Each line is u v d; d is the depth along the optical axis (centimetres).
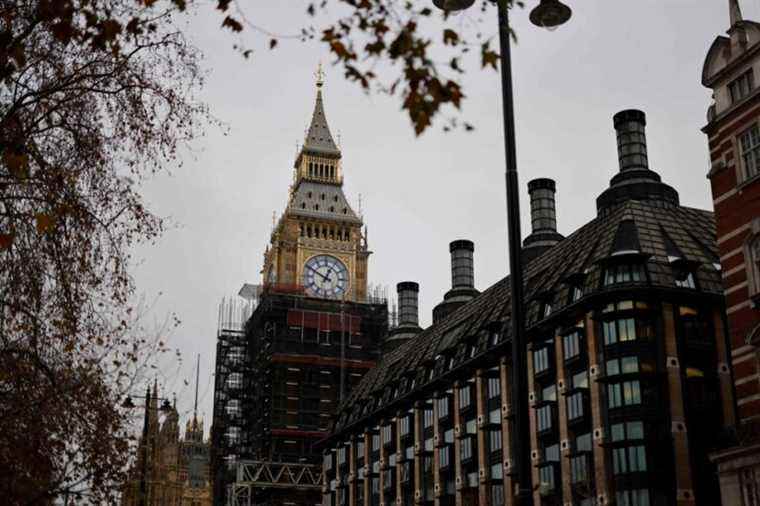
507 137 1872
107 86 2109
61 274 2041
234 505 10812
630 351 6078
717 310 6294
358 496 10206
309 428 12788
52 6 1484
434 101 1079
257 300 15088
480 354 7656
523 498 1689
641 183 7962
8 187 2025
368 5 1117
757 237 4141
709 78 4509
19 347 2036
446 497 8088
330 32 1122
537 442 6756
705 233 7056
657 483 5766
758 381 3994
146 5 1493
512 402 7238
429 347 9700
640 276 6291
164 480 6475
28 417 1970
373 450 10000
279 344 13112
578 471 6203
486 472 7406
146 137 2112
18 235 1989
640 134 8312
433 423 8531
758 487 3500
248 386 13800
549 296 7038
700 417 5953
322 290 14075
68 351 2058
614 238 6725
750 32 4316
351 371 13350
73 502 2016
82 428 2038
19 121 1889
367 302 14388
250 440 13438
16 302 2014
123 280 2127
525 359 1750
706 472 5816
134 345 2144
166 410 4084
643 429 5875
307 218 14475
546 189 9838
